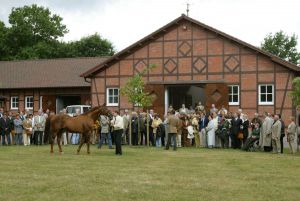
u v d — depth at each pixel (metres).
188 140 26.41
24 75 42.50
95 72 33.44
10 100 41.53
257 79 29.86
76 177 13.50
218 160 18.25
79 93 39.47
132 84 27.12
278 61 29.11
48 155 19.78
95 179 13.15
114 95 33.09
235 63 30.39
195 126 26.16
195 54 31.28
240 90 30.23
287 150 24.55
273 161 18.03
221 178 13.55
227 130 25.05
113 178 13.37
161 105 31.58
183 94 37.56
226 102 30.22
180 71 31.56
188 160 18.14
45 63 44.12
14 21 61.62
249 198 10.84
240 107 30.20
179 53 31.61
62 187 11.95
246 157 19.58
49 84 40.06
